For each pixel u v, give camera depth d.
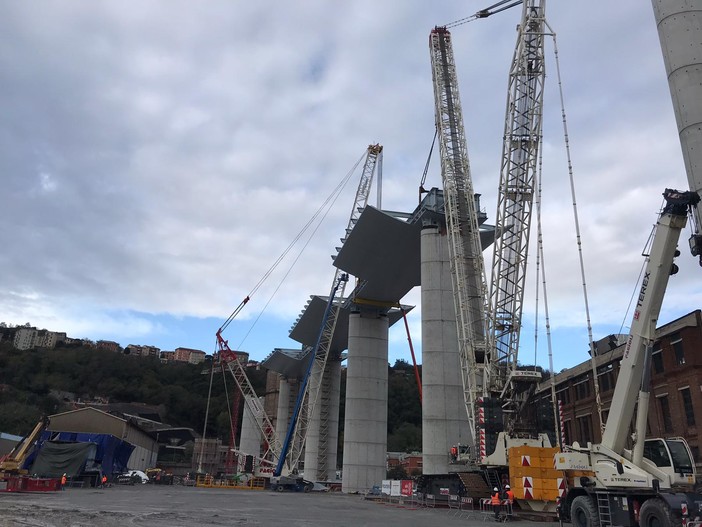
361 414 67.25
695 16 25.28
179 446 141.25
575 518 17.89
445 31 53.16
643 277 17.19
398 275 65.62
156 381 177.88
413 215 57.12
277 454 92.00
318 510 29.97
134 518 19.64
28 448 41.28
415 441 138.00
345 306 80.38
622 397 17.09
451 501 34.62
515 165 38.31
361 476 64.88
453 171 49.34
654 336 16.73
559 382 57.12
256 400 97.25
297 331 93.62
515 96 38.62
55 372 167.62
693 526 13.92
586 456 17.73
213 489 64.69
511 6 44.31
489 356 38.12
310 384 87.81
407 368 190.75
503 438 30.16
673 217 16.64
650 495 15.39
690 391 35.47
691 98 24.08
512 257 37.97
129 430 74.50
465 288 45.62
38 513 19.98
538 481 24.77
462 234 47.72
